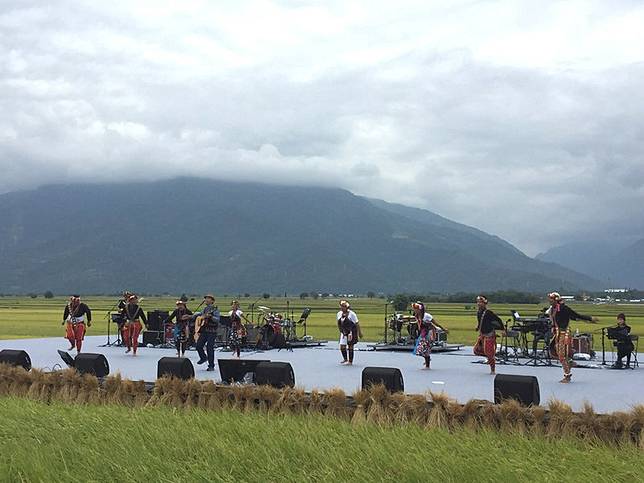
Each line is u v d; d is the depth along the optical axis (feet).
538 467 25.70
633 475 25.03
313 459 26.23
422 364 62.95
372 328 132.36
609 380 52.19
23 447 27.94
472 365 62.49
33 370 43.98
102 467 25.63
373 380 38.11
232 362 42.06
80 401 41.11
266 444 27.76
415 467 24.80
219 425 31.42
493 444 28.81
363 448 27.20
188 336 70.69
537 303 418.31
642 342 99.71
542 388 47.50
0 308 288.51
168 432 29.66
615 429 30.42
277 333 78.43
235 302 76.07
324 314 220.02
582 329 132.36
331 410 35.70
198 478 24.59
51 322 154.20
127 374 52.49
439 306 326.65
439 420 32.91
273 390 37.63
